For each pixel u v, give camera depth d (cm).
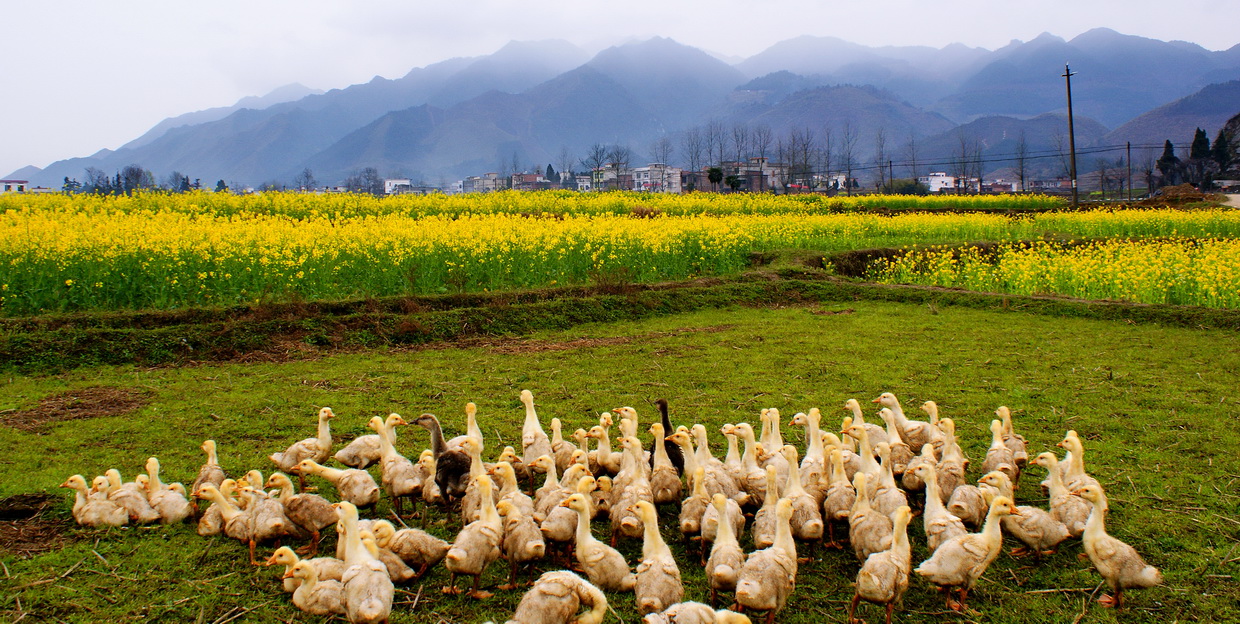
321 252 1844
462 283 1906
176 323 1499
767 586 582
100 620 605
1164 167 10350
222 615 614
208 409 1127
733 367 1386
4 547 714
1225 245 2567
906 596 655
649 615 552
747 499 791
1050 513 740
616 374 1342
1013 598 644
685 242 2466
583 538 654
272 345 1477
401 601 640
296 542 745
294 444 922
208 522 738
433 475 817
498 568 706
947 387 1241
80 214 2575
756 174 11856
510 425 1069
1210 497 805
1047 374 1309
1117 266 2122
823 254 2611
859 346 1553
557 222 2916
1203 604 624
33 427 1039
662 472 812
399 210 3425
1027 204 4928
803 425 1005
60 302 1495
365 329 1580
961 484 791
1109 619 611
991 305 1986
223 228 2202
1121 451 942
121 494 763
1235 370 1309
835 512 729
